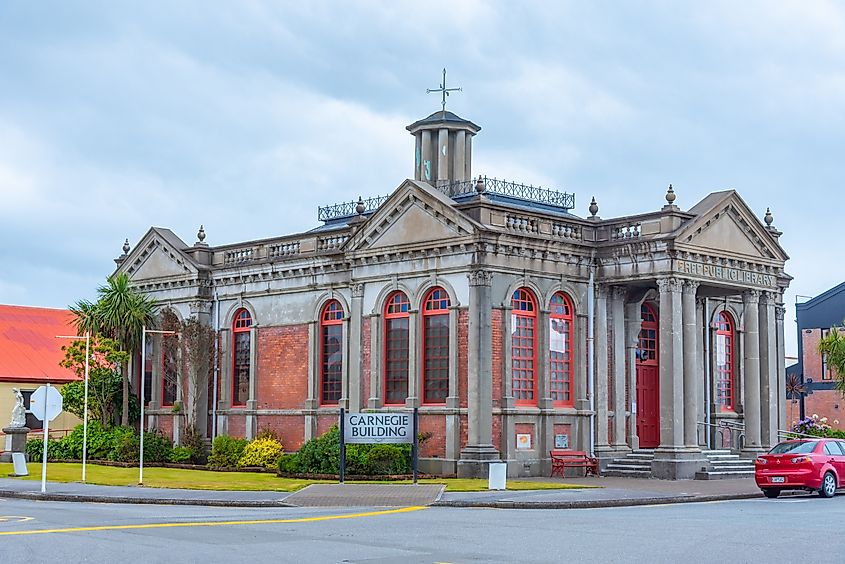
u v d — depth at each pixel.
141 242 44.44
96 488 29.08
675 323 33.12
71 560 14.70
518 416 32.97
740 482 31.48
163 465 39.66
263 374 39.94
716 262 34.66
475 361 32.16
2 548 16.00
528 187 39.69
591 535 17.80
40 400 27.56
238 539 17.31
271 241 40.22
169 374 41.91
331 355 37.88
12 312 53.47
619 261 34.72
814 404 62.47
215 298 41.94
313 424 37.69
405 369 34.47
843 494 28.83
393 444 32.44
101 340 42.41
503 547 16.19
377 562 14.51
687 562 14.47
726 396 38.91
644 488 28.88
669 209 33.59
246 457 37.34
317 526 19.58
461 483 29.80
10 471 35.69
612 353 35.47
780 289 38.62
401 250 34.41
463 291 32.78
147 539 17.25
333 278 37.75
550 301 34.22
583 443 34.41
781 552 15.49
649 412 36.91
